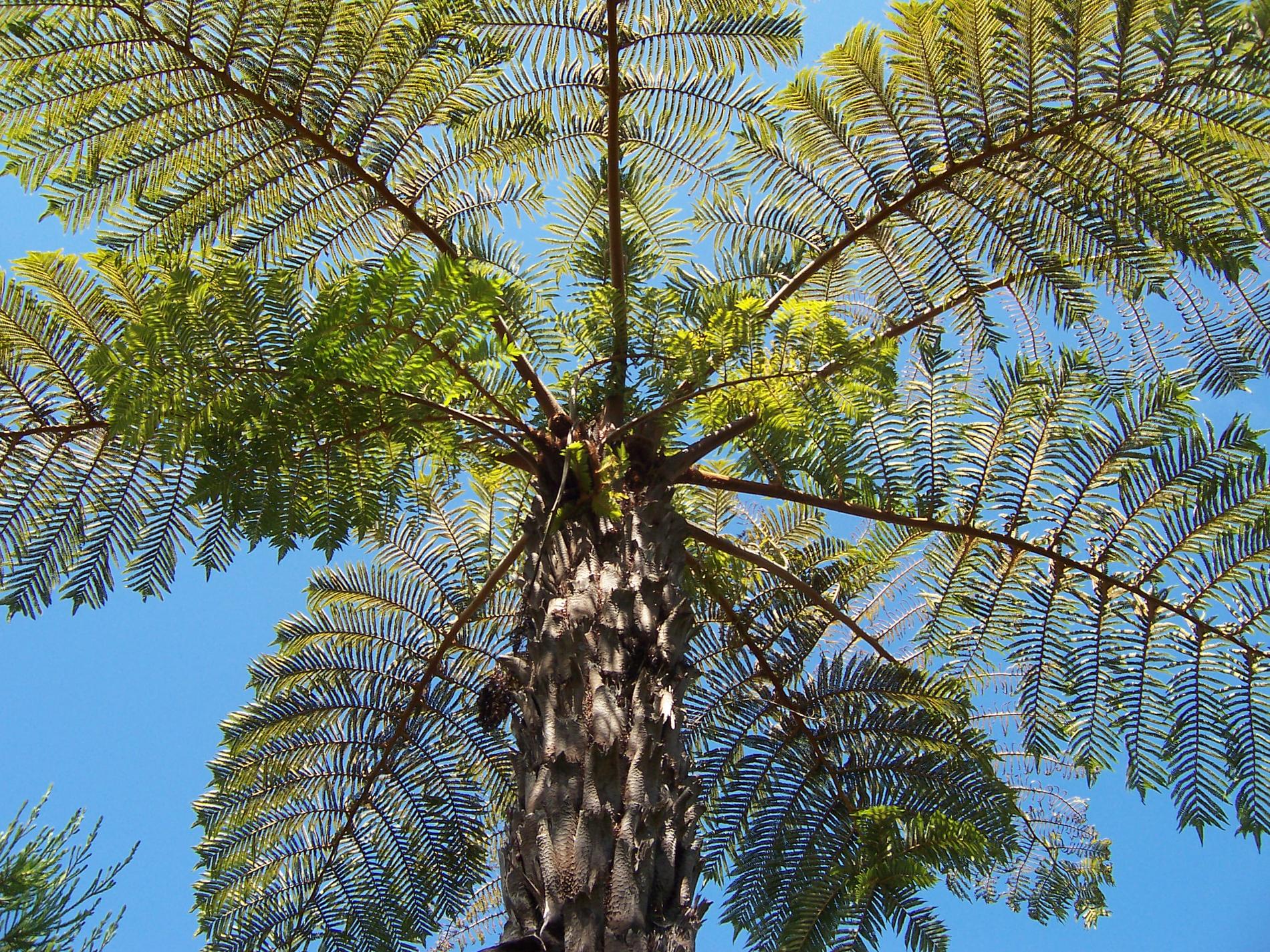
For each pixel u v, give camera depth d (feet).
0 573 9.04
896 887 10.15
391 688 12.10
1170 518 10.48
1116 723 10.62
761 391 9.05
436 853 12.16
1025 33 9.62
